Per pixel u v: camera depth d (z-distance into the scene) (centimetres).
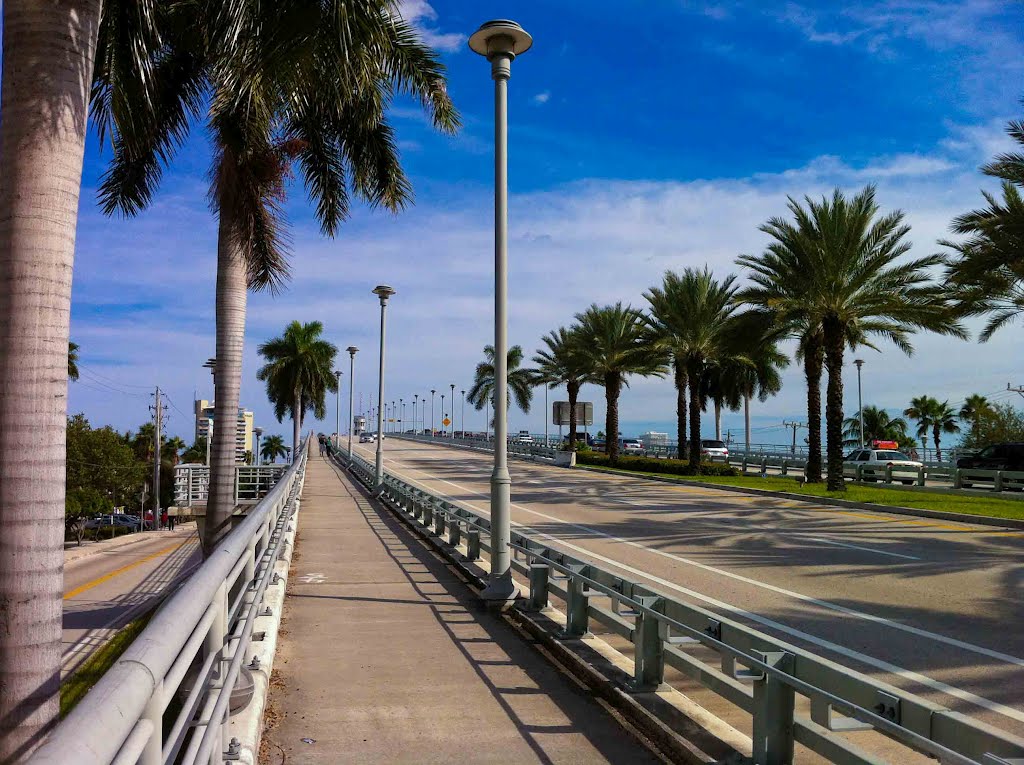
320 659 673
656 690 547
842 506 2244
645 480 3416
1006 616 913
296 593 963
